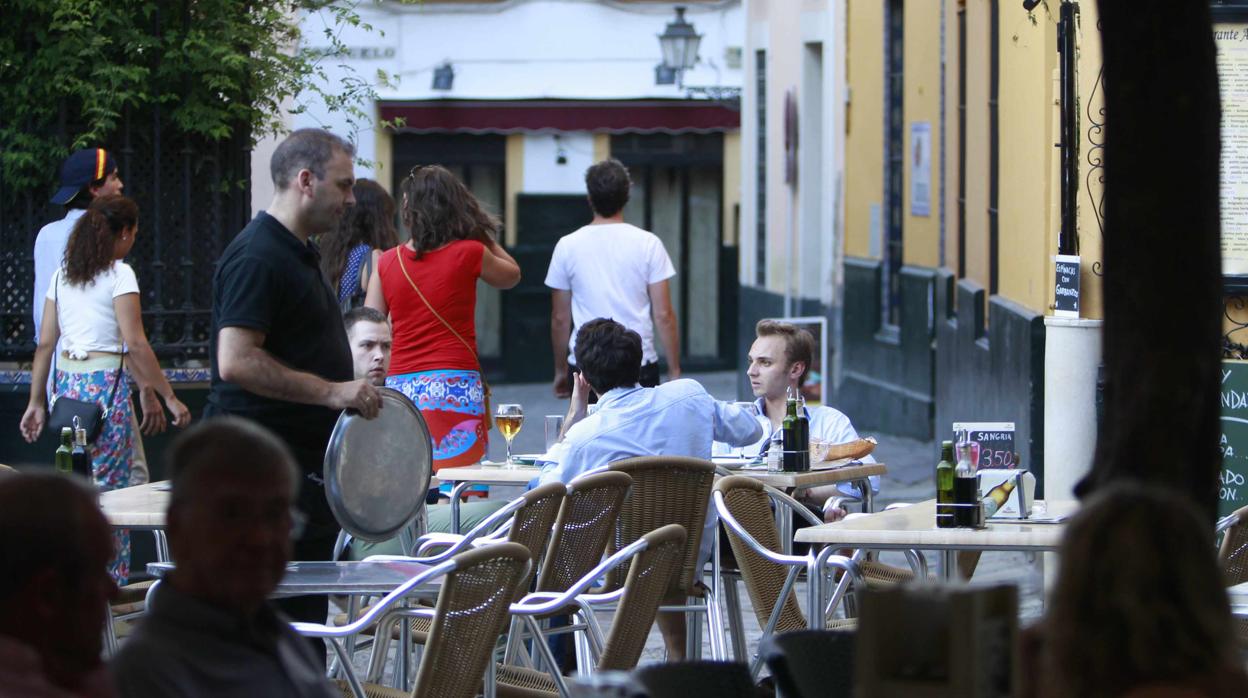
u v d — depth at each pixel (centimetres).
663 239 4053
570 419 1334
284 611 946
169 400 1348
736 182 4056
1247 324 1464
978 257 2128
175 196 1560
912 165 2609
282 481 542
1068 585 440
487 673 877
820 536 931
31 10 1525
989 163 2048
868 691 430
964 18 2292
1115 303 614
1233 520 1002
